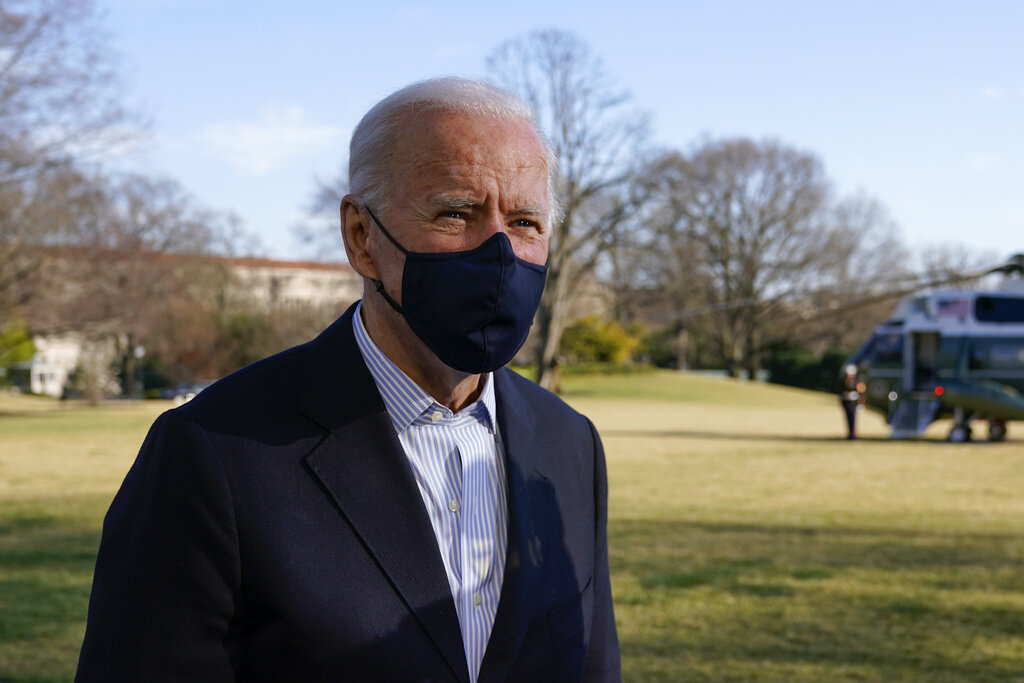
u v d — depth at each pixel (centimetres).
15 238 3050
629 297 5394
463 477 150
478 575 148
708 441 2055
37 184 3030
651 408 3841
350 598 133
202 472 133
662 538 819
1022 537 828
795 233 5244
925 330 2070
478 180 138
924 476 1340
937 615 561
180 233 4309
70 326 3491
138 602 130
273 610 131
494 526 153
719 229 5172
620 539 814
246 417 140
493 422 158
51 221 3112
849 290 4916
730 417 3259
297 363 150
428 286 137
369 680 132
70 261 3372
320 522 136
